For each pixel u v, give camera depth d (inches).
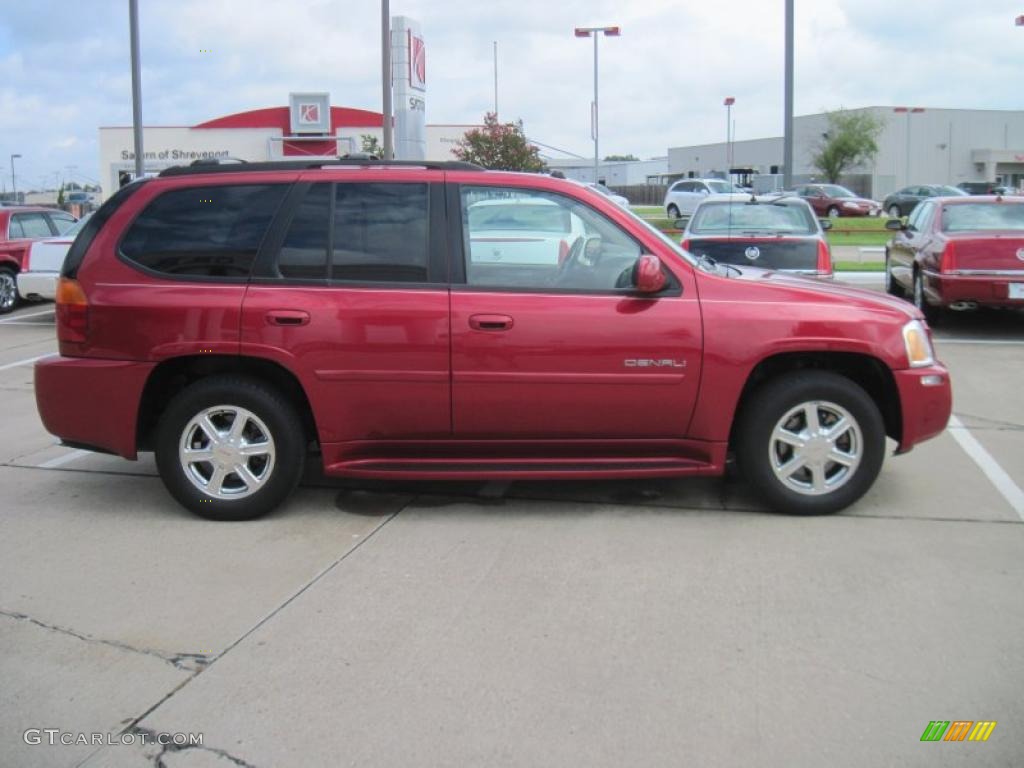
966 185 1668.3
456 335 191.0
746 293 195.6
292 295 193.3
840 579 168.9
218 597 163.9
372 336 191.5
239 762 117.3
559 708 127.7
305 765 116.3
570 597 162.2
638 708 127.6
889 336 196.4
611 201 200.4
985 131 2539.4
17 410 311.0
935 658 140.6
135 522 202.1
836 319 194.1
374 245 195.9
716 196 418.9
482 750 118.8
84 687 134.9
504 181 198.5
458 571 174.1
